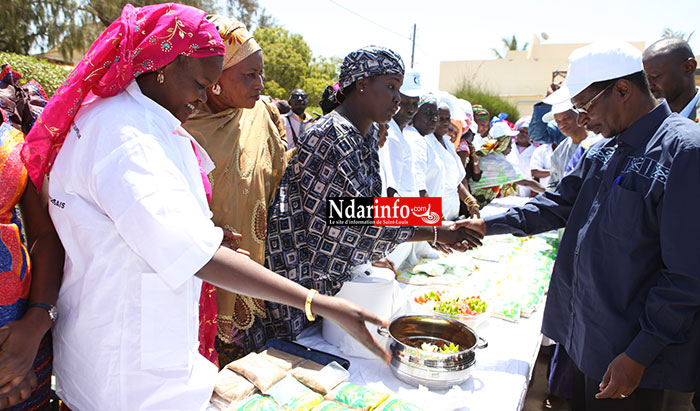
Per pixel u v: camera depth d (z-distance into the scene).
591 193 1.82
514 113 18.03
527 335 2.18
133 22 1.05
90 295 1.07
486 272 3.01
